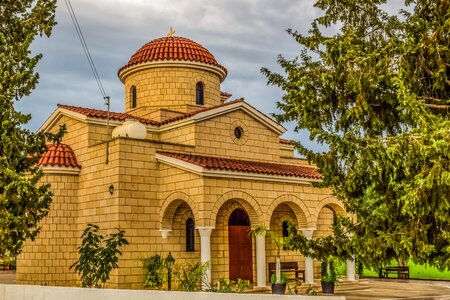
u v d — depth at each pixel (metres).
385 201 10.02
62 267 21.75
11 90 13.27
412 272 33.84
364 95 10.38
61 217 22.02
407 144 9.39
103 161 21.30
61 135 14.57
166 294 11.79
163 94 26.77
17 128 13.51
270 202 21.67
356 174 10.27
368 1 11.24
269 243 23.94
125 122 22.66
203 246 19.55
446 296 21.91
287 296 11.33
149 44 28.28
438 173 8.88
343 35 11.08
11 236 12.95
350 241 10.81
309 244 11.24
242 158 24.09
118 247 19.92
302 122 11.23
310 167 26.31
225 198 20.30
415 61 10.42
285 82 11.57
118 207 20.20
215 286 19.67
